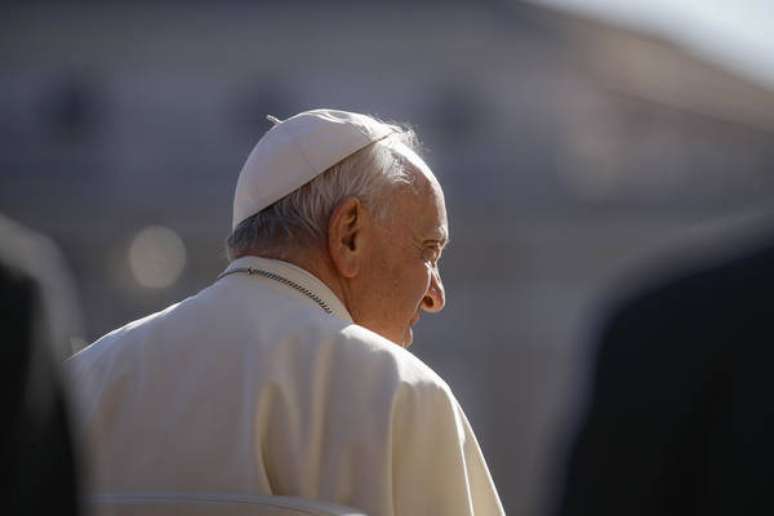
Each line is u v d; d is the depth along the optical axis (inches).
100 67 5339.6
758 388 291.4
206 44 5305.1
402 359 455.5
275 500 414.9
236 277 483.2
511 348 4896.7
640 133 5172.2
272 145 496.7
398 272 490.6
